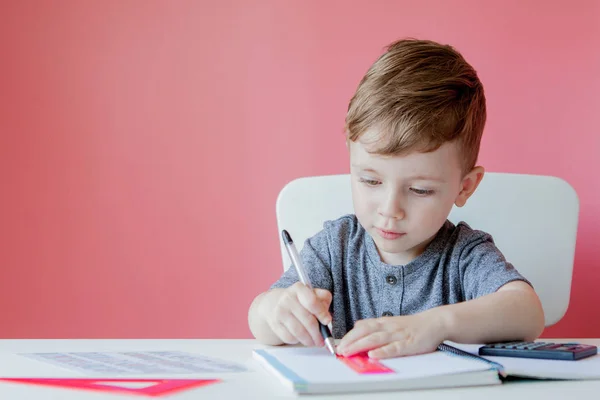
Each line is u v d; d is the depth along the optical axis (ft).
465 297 3.74
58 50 6.74
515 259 4.41
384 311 3.88
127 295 6.67
